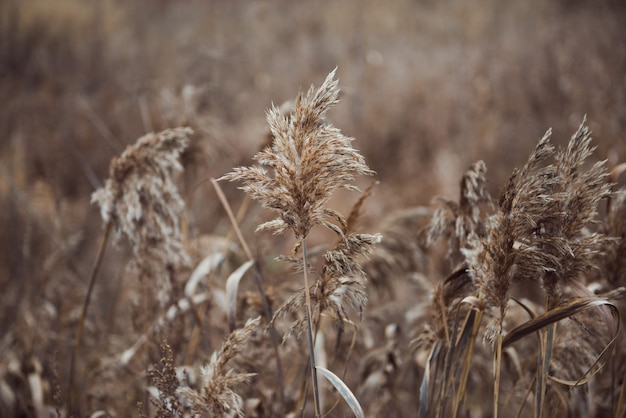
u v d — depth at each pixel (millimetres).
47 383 2576
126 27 10844
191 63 6805
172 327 2326
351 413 2383
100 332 3068
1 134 5715
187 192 2924
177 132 2049
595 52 6035
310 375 1837
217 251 2816
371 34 10289
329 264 1451
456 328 1650
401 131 6297
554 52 6793
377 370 2490
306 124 1352
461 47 8844
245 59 8227
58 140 5500
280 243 4016
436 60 8375
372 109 6695
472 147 5398
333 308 1525
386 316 2838
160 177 2066
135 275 2943
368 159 5945
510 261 1433
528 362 2076
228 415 1524
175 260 2193
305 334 2404
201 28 9914
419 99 6973
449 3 11867
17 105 6566
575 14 9422
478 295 1602
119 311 3219
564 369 1797
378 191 5180
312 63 8539
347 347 2598
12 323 3084
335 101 1358
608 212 1921
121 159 2074
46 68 8086
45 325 2941
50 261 3236
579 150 1437
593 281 2039
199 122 2834
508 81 6438
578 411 2170
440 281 1725
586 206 1441
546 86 5957
